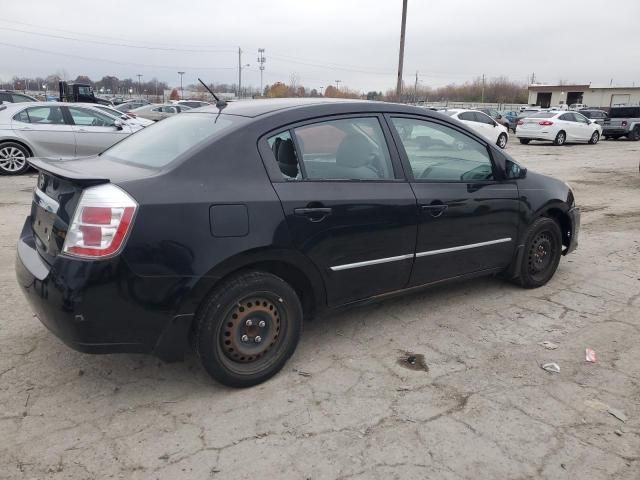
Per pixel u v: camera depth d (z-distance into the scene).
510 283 5.03
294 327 3.30
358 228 3.41
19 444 2.64
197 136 3.22
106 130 11.23
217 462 2.55
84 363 3.41
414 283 3.89
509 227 4.44
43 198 3.10
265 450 2.64
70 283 2.62
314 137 3.36
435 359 3.59
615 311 4.46
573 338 3.95
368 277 3.58
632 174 13.80
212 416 2.91
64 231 2.72
